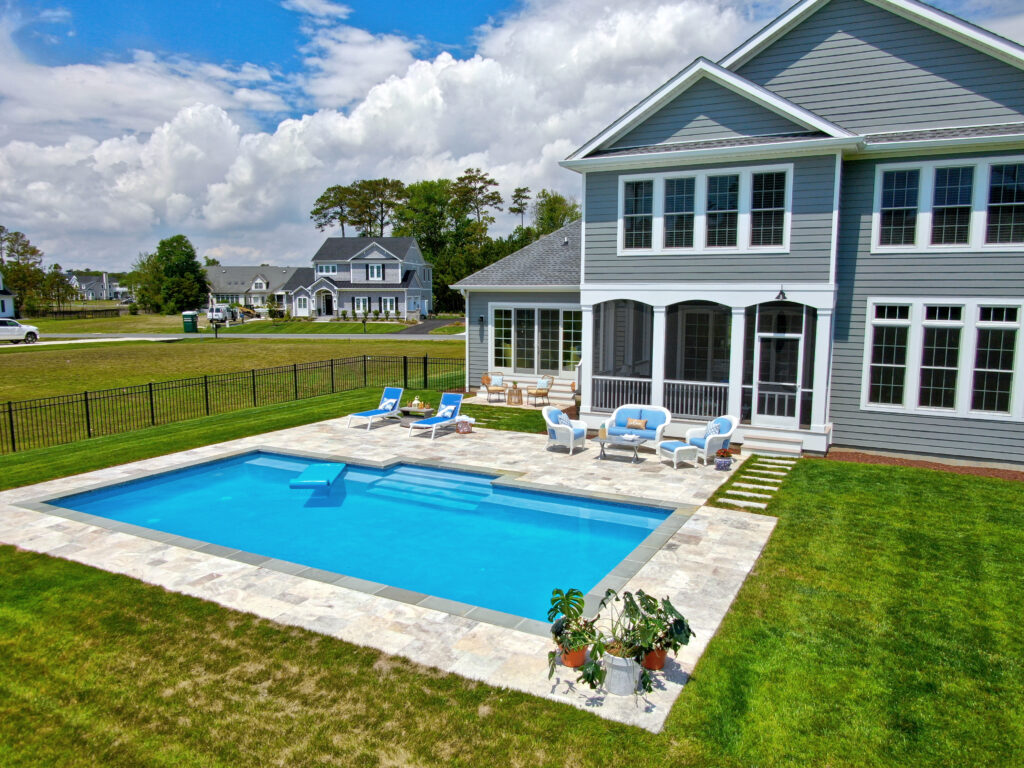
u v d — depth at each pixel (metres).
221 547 9.12
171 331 60.53
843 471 12.71
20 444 16.22
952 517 10.06
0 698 5.66
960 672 5.93
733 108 14.51
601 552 9.59
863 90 14.34
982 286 13.17
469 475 13.10
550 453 14.48
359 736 5.10
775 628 6.71
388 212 95.75
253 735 5.13
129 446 15.02
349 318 67.31
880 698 5.55
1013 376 13.10
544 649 6.38
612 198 15.39
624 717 5.29
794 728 5.16
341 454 14.36
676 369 19.41
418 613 7.16
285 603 7.38
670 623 5.70
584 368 16.36
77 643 6.52
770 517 10.11
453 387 24.09
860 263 14.11
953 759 4.82
